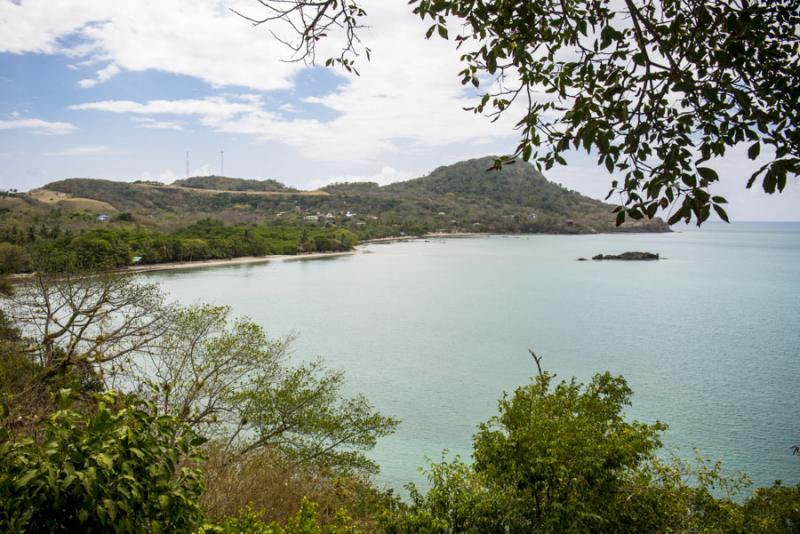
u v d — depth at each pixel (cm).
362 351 4131
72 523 357
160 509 401
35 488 343
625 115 309
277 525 555
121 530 356
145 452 400
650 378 3444
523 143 336
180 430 1233
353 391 3117
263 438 1434
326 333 4794
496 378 3434
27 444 376
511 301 6838
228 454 1319
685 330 5031
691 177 271
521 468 688
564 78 333
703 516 932
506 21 342
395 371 3569
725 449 2345
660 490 808
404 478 2069
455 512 707
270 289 7688
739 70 290
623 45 322
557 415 862
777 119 281
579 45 331
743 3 293
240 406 1491
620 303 6662
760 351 4188
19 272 3747
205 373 1517
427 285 8388
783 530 1051
